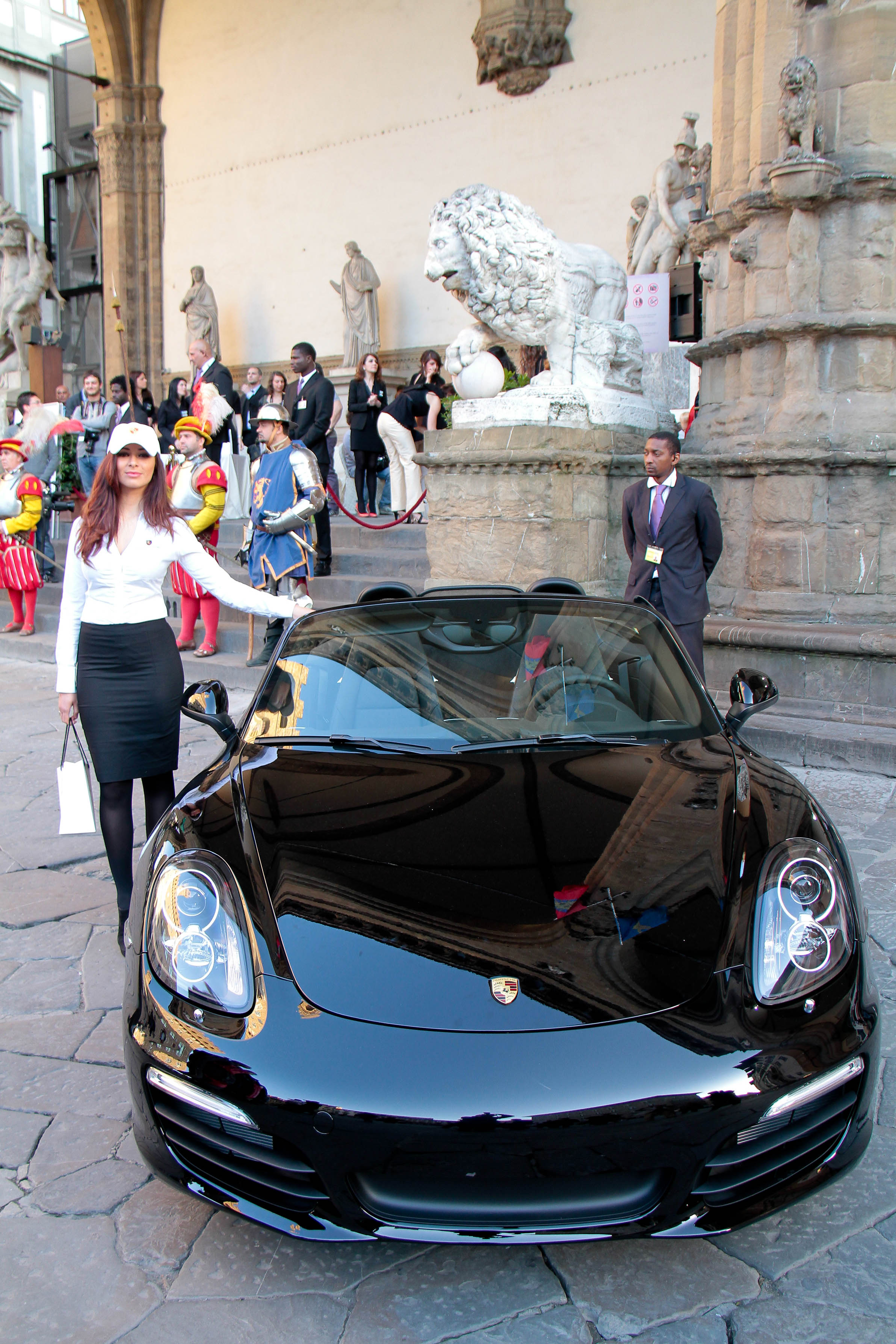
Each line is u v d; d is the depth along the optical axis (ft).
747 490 22.56
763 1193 6.31
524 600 11.49
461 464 23.02
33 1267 6.84
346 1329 6.29
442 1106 5.89
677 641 11.10
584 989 6.35
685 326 33.40
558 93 48.11
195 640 28.76
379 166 54.95
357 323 53.36
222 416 38.88
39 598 36.94
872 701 19.26
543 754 9.23
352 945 6.70
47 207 82.53
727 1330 6.17
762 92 21.75
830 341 21.44
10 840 15.79
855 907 7.30
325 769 9.00
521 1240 6.00
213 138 62.08
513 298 23.22
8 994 10.82
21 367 57.57
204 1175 6.55
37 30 88.84
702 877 7.24
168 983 6.85
